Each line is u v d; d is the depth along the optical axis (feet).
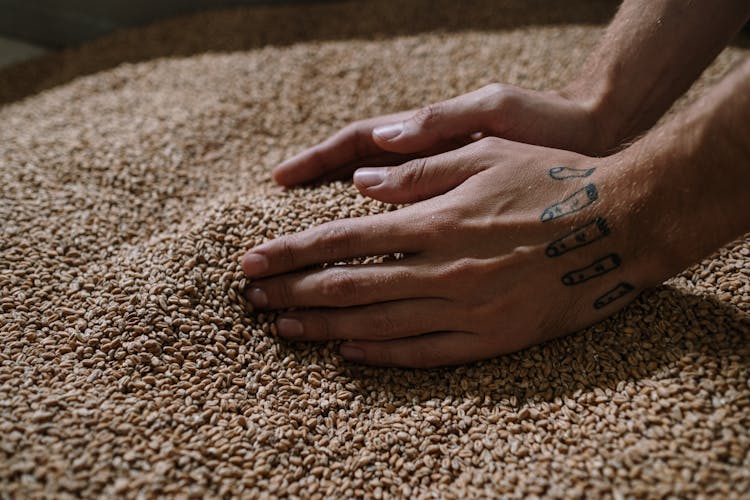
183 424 1.42
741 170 1.34
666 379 1.42
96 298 1.57
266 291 1.55
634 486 1.31
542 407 1.45
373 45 2.55
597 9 2.76
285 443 1.42
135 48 2.74
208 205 1.83
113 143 2.02
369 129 1.80
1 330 1.52
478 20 2.73
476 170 1.54
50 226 1.74
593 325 1.52
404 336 1.52
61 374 1.46
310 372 1.53
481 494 1.36
